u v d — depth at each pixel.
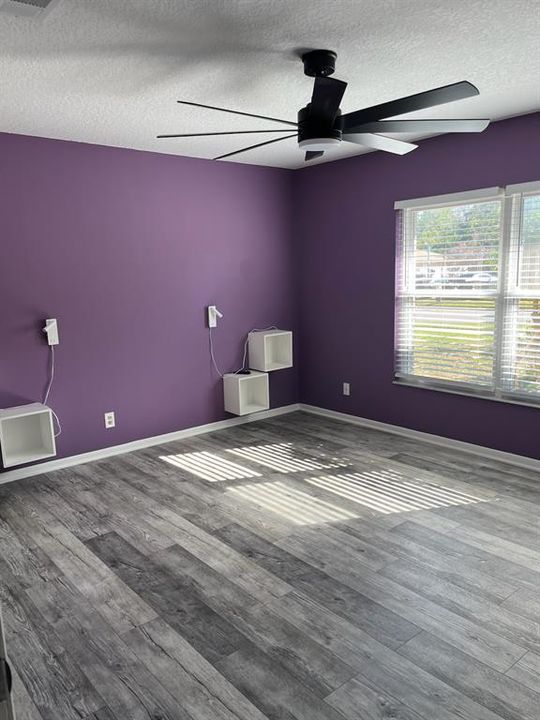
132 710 1.84
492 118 3.68
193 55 2.46
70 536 3.04
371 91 3.02
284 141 4.10
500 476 3.75
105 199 4.15
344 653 2.09
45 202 3.87
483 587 2.49
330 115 2.50
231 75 2.72
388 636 2.18
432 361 4.42
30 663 2.08
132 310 4.39
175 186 4.52
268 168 5.12
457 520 3.13
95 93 2.92
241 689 1.92
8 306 3.79
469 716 1.79
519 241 3.75
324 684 1.94
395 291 4.57
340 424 5.09
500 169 3.77
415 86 2.96
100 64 2.53
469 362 4.17
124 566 2.73
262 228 5.15
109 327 4.28
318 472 3.91
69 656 2.11
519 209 3.72
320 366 5.38
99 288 4.19
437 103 2.31
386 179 4.51
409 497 3.45
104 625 2.29
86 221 4.07
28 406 3.87
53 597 2.48
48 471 4.04
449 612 2.32
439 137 4.09
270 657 2.08
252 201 5.04
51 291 3.96
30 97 2.95
